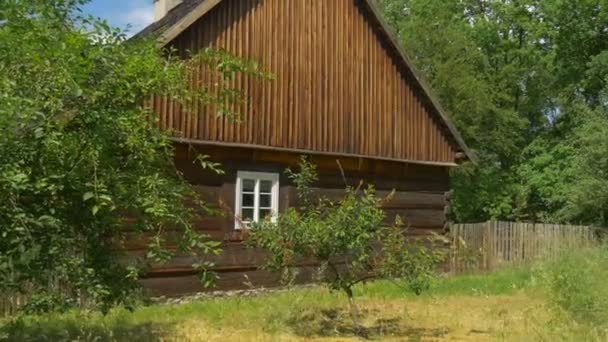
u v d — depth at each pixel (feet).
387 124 58.75
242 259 48.65
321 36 54.85
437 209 62.44
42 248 19.65
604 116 85.05
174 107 45.47
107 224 21.58
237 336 32.37
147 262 25.49
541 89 124.16
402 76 60.29
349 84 56.39
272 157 51.01
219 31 48.44
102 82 20.72
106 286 21.18
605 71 106.01
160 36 24.86
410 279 33.32
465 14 130.72
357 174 56.85
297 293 46.32
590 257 51.13
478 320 38.09
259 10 51.01
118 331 32.30
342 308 41.14
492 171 111.86
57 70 19.39
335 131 55.16
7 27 19.72
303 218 34.06
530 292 48.78
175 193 22.08
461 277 60.44
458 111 101.50
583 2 111.55
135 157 21.53
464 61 106.52
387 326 36.01
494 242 71.00
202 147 47.19
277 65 51.75
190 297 45.75
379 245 42.16
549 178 105.19
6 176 17.44
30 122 18.81
